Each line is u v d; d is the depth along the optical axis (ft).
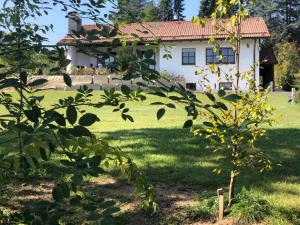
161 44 8.50
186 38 107.86
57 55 7.21
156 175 21.62
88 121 6.18
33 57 7.42
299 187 19.31
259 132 14.65
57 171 6.19
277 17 210.38
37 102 7.36
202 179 20.66
